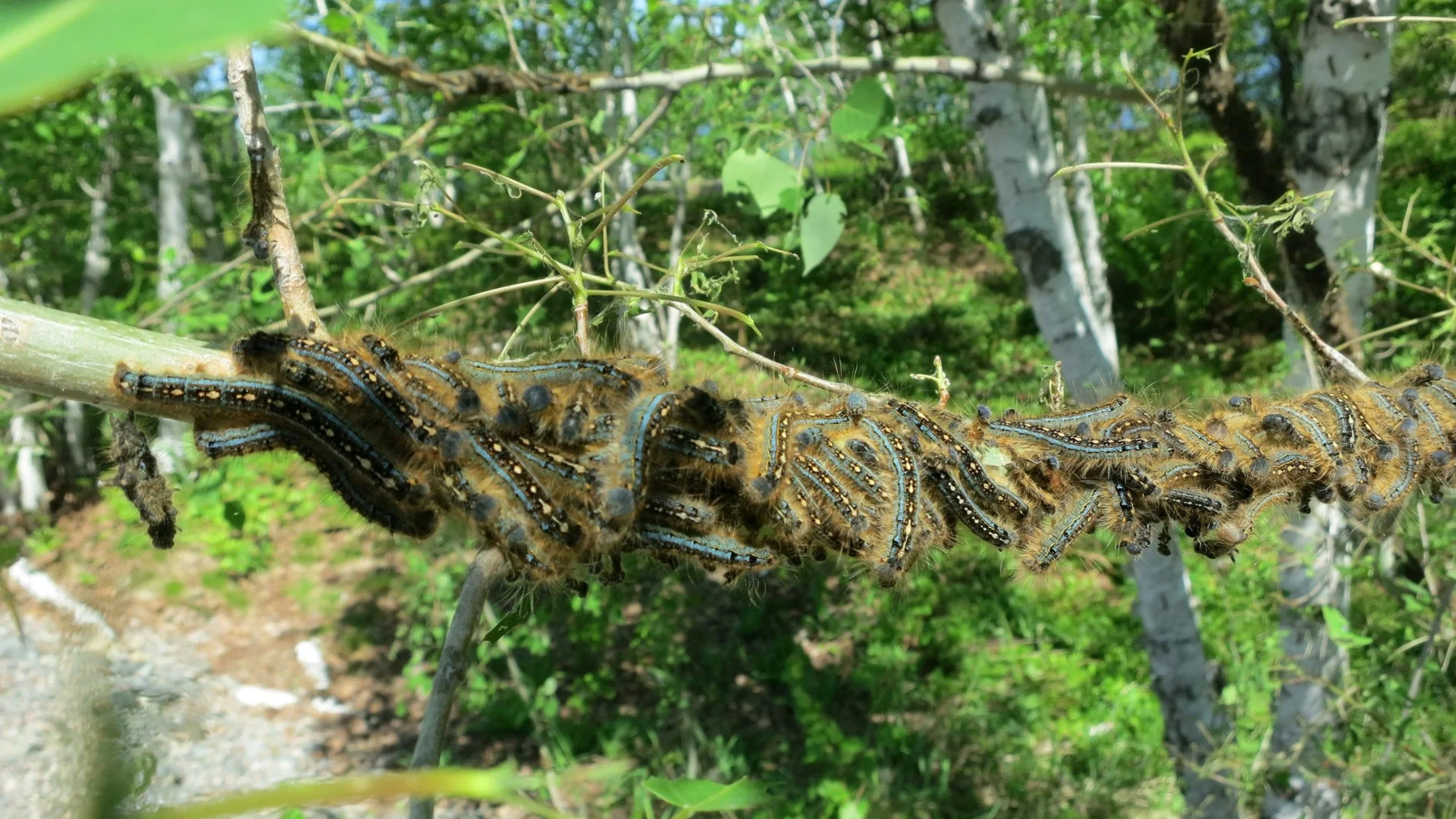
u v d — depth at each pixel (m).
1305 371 4.61
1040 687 8.33
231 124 8.78
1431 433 2.56
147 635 8.76
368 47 4.05
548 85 4.15
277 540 10.47
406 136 6.19
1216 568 8.30
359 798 0.64
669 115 8.30
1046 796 7.23
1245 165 4.60
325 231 5.28
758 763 7.92
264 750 8.34
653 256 17.78
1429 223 12.54
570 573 1.74
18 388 1.59
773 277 18.16
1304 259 4.37
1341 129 4.11
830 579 10.26
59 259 11.95
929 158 27.08
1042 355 16.98
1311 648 5.45
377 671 9.69
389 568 10.49
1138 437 2.25
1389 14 3.96
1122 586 9.88
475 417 1.70
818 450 1.97
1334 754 5.21
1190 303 17.20
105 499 8.94
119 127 10.73
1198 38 4.40
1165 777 7.52
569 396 1.79
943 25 4.97
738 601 10.25
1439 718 5.45
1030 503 2.18
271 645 9.56
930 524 2.05
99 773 0.75
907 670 8.68
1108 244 17.59
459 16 7.07
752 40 4.57
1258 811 6.03
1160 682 6.48
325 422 1.65
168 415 1.65
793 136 3.40
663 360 1.94
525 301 7.53
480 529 1.65
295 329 1.81
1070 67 8.50
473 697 8.46
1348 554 5.31
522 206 9.01
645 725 8.28
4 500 10.77
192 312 5.54
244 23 0.26
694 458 1.79
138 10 0.26
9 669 6.96
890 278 21.47
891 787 7.42
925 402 2.35
